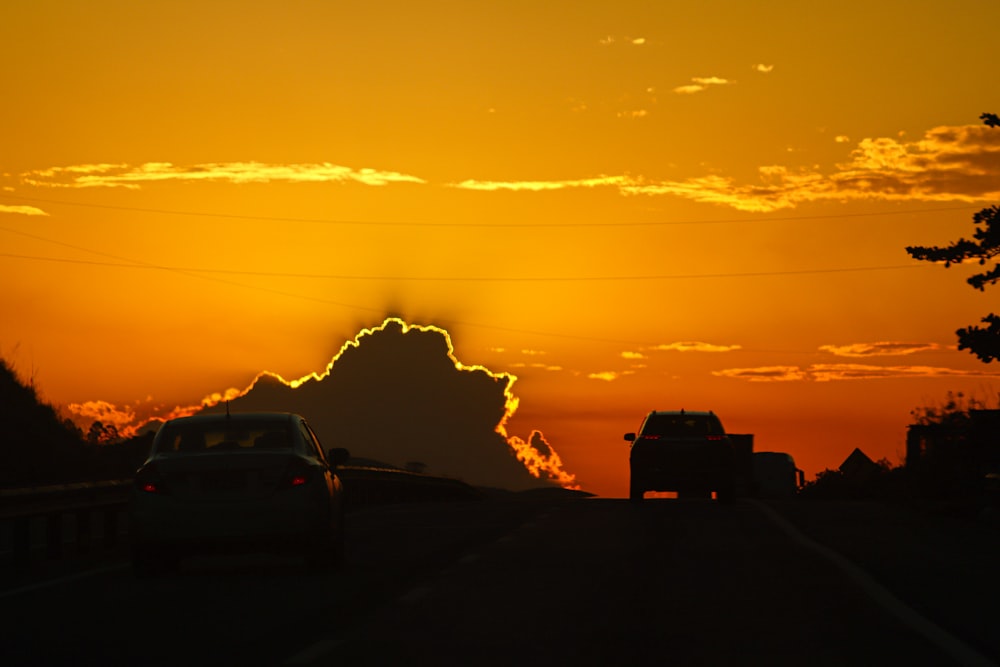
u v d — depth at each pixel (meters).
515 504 68.62
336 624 25.53
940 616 26.45
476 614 26.75
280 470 34.31
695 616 26.41
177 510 33.72
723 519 54.84
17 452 87.56
